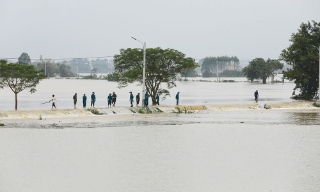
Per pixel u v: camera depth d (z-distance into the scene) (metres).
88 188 43.41
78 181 45.84
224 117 103.62
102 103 136.88
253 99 159.88
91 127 84.44
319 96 135.62
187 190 42.84
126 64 121.62
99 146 64.81
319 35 145.75
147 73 119.88
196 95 191.25
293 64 148.25
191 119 98.88
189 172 49.59
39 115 98.19
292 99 154.00
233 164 53.56
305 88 148.75
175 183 45.19
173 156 58.03
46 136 73.56
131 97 112.69
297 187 43.94
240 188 43.59
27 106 124.75
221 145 66.25
